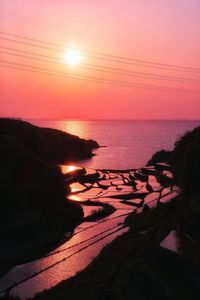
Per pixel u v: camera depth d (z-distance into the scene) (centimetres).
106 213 4594
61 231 3978
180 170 2744
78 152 12356
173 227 2505
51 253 3419
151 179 6625
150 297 1728
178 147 2909
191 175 2656
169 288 1762
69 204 4562
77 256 3262
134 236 2827
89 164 11100
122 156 13462
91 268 2562
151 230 2730
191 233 2348
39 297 2403
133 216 3956
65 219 4219
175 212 2786
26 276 2936
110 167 10344
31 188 4228
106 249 2870
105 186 6253
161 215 2980
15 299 2514
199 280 1828
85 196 5522
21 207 3978
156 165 7531
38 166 4516
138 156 13500
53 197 4350
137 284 1841
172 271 1912
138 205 4803
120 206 4966
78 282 2355
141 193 5416
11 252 3369
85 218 4453
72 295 2119
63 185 4716
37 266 3120
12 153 4469
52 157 11162
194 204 2614
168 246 2202
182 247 2181
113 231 3809
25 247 3491
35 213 4009
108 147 17262
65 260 3194
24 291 2675
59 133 12500
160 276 1867
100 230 3959
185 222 2506
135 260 2138
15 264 3216
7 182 4103
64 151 11812
